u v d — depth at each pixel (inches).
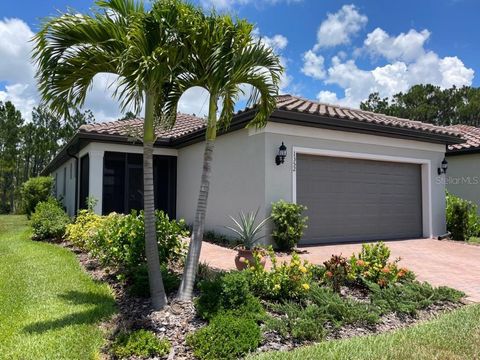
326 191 474.3
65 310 218.8
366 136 501.0
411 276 281.9
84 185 621.6
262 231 421.4
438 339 185.2
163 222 285.6
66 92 215.6
